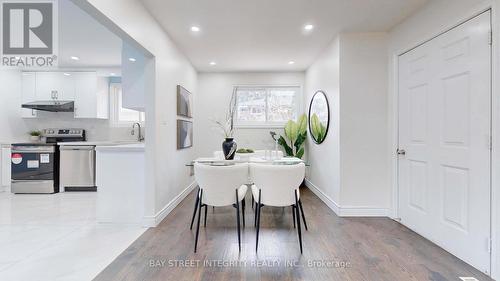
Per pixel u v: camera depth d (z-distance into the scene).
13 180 4.45
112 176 3.03
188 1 2.55
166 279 1.87
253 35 3.42
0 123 4.59
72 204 3.82
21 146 4.45
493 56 1.87
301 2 2.59
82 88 4.95
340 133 3.31
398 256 2.23
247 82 5.43
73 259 2.16
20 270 1.98
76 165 4.60
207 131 5.41
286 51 4.08
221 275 1.92
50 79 4.94
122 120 5.36
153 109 2.93
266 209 3.62
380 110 3.29
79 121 5.21
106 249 2.34
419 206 2.72
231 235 2.68
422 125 2.66
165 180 3.28
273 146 5.46
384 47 3.29
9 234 2.69
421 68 2.67
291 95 5.50
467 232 2.10
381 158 3.30
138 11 2.50
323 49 3.98
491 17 1.88
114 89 5.34
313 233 2.74
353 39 3.31
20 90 4.91
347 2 2.58
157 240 2.54
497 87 1.84
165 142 3.28
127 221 3.02
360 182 3.31
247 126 5.46
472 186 2.05
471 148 2.06
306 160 5.14
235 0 2.54
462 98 2.15
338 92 3.36
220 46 3.85
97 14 1.92
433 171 2.50
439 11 2.39
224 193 2.44
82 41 3.71
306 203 3.93
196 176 2.54
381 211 3.31
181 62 4.05
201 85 5.43
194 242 2.50
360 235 2.69
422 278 1.89
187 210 3.54
